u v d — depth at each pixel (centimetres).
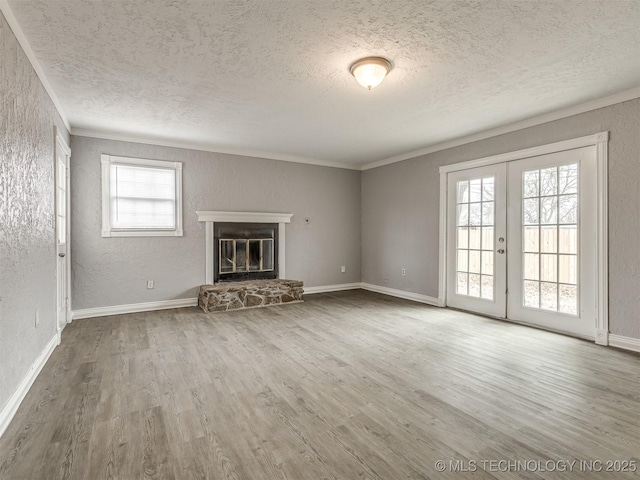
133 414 206
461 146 475
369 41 236
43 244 282
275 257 575
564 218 366
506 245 423
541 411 211
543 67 272
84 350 316
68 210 405
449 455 170
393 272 592
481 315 449
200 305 495
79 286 430
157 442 179
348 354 309
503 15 207
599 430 191
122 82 298
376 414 208
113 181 450
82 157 429
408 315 451
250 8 201
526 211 402
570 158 358
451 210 491
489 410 212
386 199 606
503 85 304
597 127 336
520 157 403
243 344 335
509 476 155
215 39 233
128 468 159
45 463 162
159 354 307
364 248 661
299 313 463
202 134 451
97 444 177
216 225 523
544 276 386
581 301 353
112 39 233
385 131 440
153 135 454
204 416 204
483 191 448
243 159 544
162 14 206
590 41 235
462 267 479
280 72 281
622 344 321
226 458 167
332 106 353
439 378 259
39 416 203
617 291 324
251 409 213
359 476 155
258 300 503
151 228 474
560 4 196
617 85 304
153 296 477
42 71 275
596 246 338
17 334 216
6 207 198
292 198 592
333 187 635
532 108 359
